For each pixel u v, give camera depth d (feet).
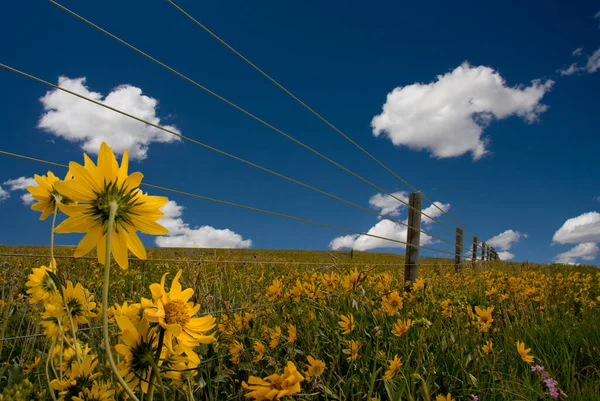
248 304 11.02
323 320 9.08
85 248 2.40
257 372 6.98
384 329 9.18
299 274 17.31
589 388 7.85
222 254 26.30
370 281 14.32
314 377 5.65
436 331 9.20
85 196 2.36
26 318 8.86
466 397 7.16
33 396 4.06
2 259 12.37
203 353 7.05
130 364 2.58
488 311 9.05
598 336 10.63
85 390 3.61
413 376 6.11
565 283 18.97
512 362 8.68
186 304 2.80
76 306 3.99
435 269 25.11
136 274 13.41
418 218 17.08
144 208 2.46
